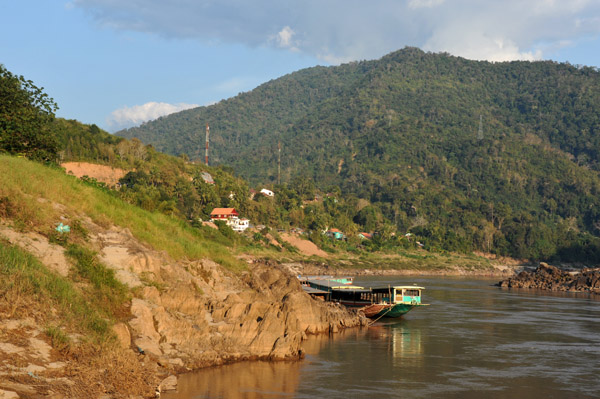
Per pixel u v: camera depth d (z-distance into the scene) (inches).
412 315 3002.0
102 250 1523.1
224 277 2011.6
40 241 1365.7
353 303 2920.8
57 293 1161.4
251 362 1526.8
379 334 2287.2
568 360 1862.7
